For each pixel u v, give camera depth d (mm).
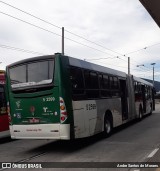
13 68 11211
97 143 12031
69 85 10359
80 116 10883
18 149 11547
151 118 23250
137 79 20656
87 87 11750
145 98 23484
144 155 9406
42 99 10461
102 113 13078
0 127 12977
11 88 11156
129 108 17891
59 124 10117
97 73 13016
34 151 10953
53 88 10258
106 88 13961
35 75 10648
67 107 10141
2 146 12391
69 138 10109
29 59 10828
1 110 13148
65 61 10438
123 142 12070
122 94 16812
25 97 10797
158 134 14102
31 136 10688
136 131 15445
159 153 9680
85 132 11195
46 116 10375
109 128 13883
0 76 13320
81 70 11406
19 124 10938
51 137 10289
